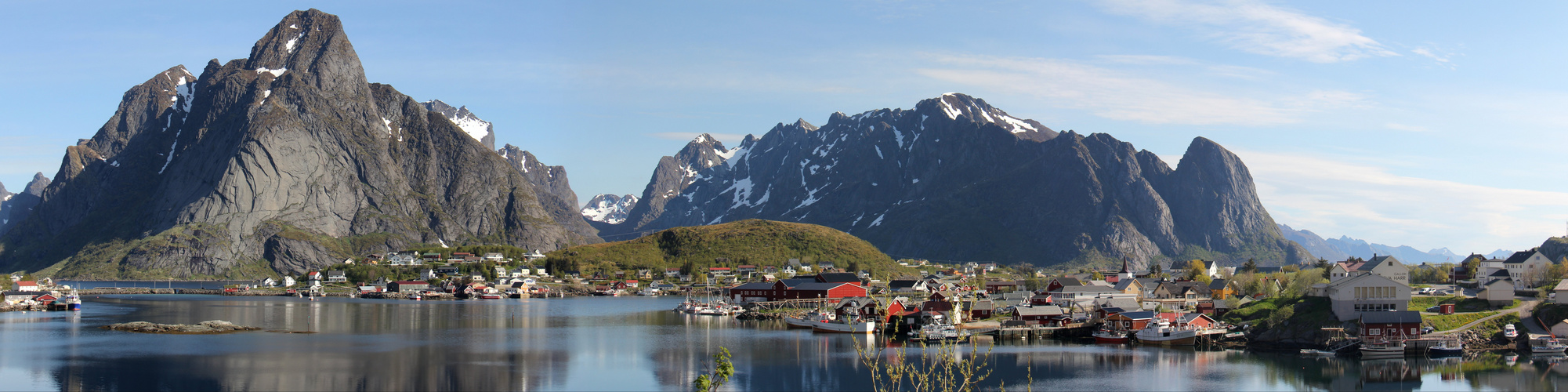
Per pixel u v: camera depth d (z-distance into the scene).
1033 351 160.50
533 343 176.12
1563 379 129.75
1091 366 142.38
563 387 125.25
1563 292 163.25
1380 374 134.75
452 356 154.50
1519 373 134.75
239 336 188.00
